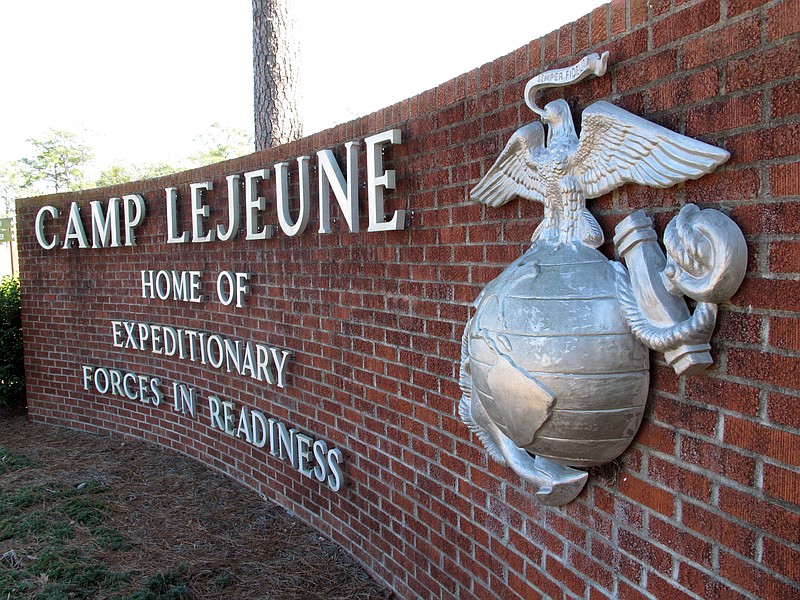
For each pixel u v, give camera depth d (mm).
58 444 7148
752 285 1725
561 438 2150
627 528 2221
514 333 2180
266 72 9133
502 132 2844
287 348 4957
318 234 4488
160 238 6547
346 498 4387
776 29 1648
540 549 2695
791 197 1617
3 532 4867
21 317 8109
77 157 53906
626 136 2078
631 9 2137
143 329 6801
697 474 1929
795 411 1625
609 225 2266
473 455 3139
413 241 3539
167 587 4086
